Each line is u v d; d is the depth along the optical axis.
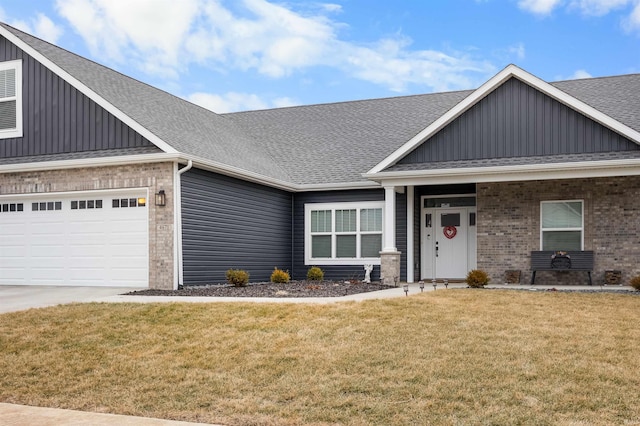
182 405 7.18
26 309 12.15
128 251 16.00
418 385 7.38
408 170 17.84
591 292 14.20
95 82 17.72
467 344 8.88
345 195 20.84
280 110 27.02
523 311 11.17
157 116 18.05
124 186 16.02
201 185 16.66
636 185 16.70
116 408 7.18
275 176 19.94
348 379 7.68
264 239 19.73
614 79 21.47
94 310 11.69
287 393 7.35
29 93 17.70
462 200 20.16
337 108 26.09
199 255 16.44
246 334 9.80
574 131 16.88
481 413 6.51
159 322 10.73
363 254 20.55
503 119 17.56
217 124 22.44
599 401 6.77
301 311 11.12
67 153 17.12
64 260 16.75
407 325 9.99
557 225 17.42
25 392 7.89
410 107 24.75
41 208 17.11
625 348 8.64
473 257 19.92
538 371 7.71
